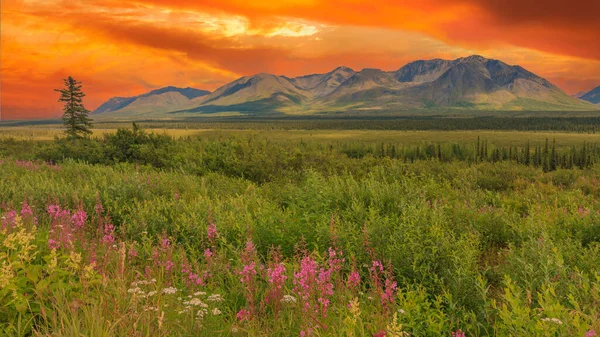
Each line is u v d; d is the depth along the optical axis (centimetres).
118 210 943
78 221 730
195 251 729
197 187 1417
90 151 2500
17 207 933
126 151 2559
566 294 488
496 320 459
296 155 2200
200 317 418
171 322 402
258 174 1977
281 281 475
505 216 993
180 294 513
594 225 889
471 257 609
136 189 1183
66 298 390
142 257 657
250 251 590
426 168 2592
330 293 470
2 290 381
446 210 1013
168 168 2198
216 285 584
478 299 524
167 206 987
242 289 540
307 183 1266
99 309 365
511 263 639
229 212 938
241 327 416
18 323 352
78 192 1056
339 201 1055
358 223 858
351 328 356
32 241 563
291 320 432
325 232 746
